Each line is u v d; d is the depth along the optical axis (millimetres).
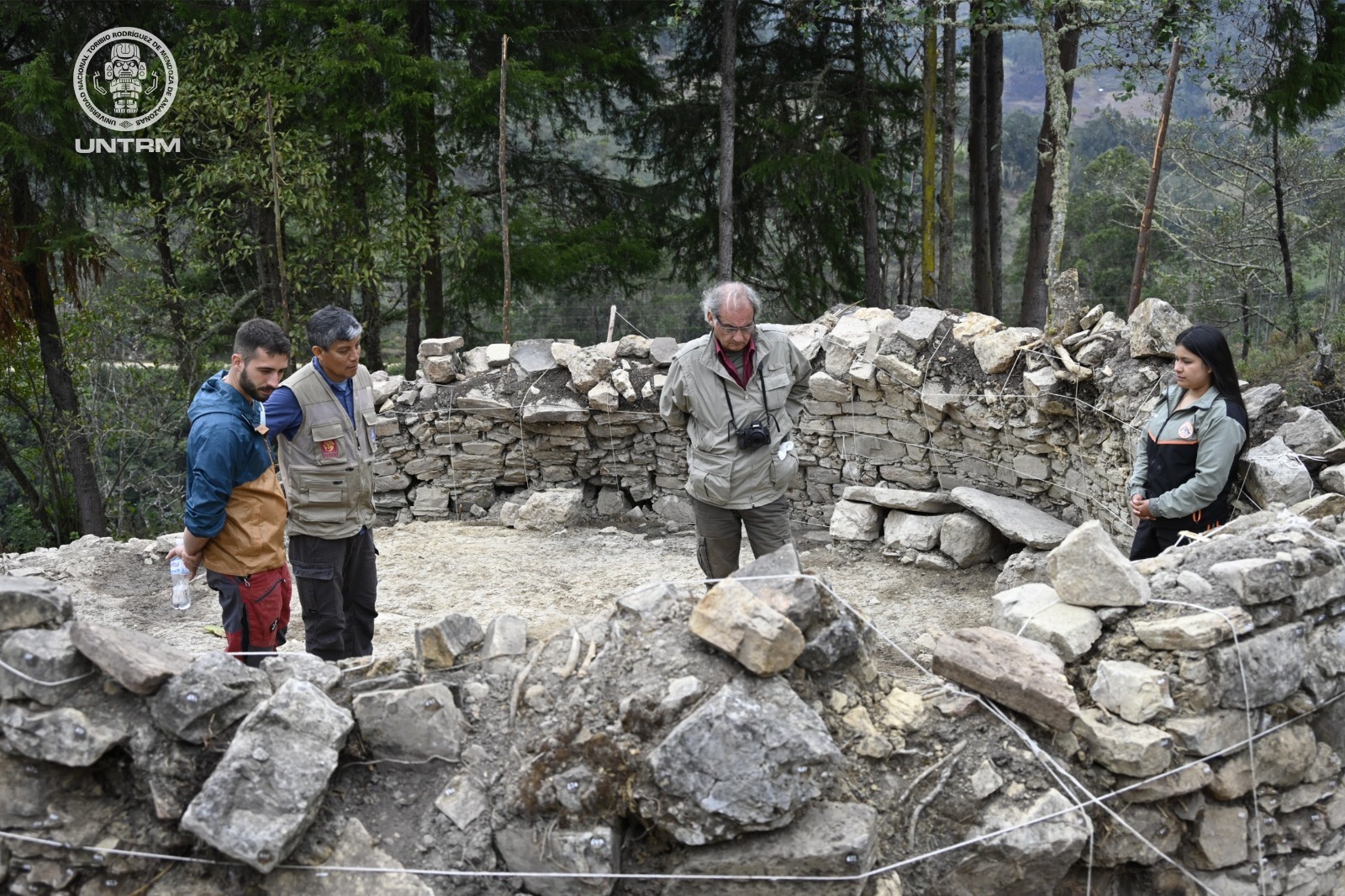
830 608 2861
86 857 2529
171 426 15977
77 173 13891
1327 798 3057
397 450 8039
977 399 6289
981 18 11539
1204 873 2863
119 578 6250
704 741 2482
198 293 15258
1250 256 19469
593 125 18094
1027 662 2889
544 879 2570
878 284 16500
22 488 17953
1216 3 11844
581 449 7844
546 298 17328
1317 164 18109
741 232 17484
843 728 2826
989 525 6137
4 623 2602
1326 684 3053
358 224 14383
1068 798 2742
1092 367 5637
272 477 3869
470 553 7098
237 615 3801
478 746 2762
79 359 14930
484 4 15461
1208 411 3797
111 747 2518
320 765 2463
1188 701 2836
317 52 13742
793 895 2543
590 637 2971
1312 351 11195
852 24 16141
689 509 7691
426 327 16406
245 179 12852
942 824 2746
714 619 2688
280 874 2486
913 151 17109
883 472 6980
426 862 2580
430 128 14375
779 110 16516
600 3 16609
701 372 4496
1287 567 2984
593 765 2629
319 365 4090
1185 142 19203
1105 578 3037
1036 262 14961
